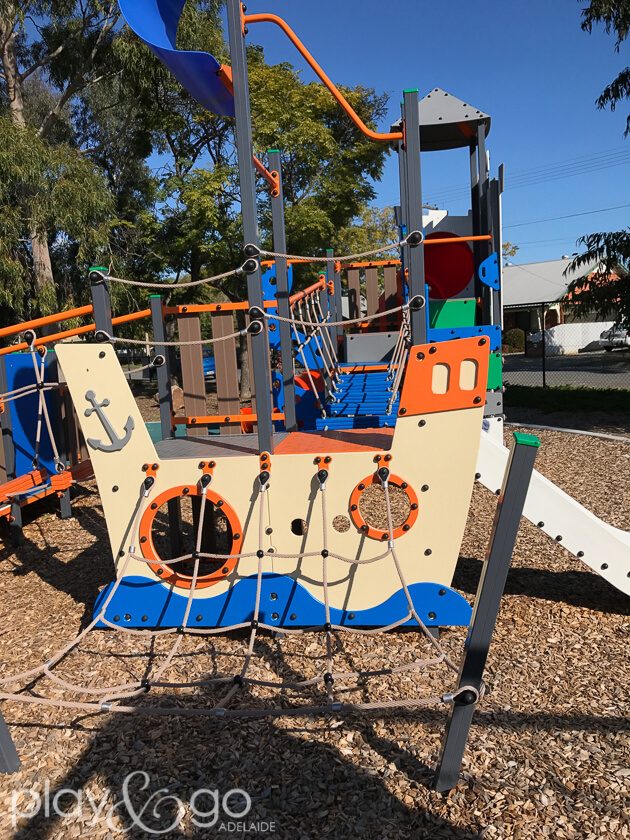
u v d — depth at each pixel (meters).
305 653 3.26
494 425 6.34
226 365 4.61
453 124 7.27
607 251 12.59
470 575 4.27
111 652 3.38
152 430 6.00
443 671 3.05
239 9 2.98
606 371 20.33
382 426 4.38
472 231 7.82
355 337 6.84
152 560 3.23
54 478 4.89
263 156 14.12
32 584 4.53
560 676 2.98
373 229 27.44
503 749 2.45
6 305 13.05
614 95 11.94
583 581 4.14
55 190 11.87
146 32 3.13
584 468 7.43
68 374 3.37
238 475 3.32
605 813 2.11
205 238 14.95
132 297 15.05
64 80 16.59
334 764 2.40
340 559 3.11
